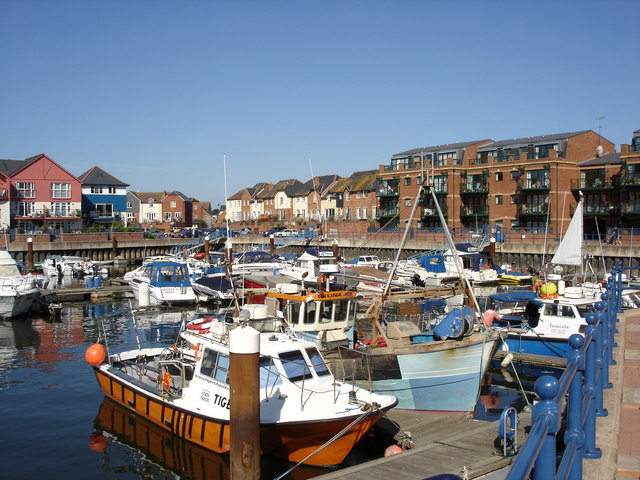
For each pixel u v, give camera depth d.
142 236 67.31
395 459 9.09
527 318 20.38
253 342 9.26
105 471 11.74
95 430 13.85
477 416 14.77
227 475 11.61
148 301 26.78
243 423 9.26
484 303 27.77
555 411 3.18
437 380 13.45
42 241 60.12
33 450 12.73
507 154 62.41
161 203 111.38
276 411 11.17
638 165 51.53
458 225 64.25
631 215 52.28
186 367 14.30
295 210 96.19
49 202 69.12
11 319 28.81
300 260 38.81
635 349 11.34
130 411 14.60
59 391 16.91
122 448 12.83
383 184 71.50
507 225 60.28
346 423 10.99
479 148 66.19
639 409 7.43
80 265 51.22
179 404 12.69
